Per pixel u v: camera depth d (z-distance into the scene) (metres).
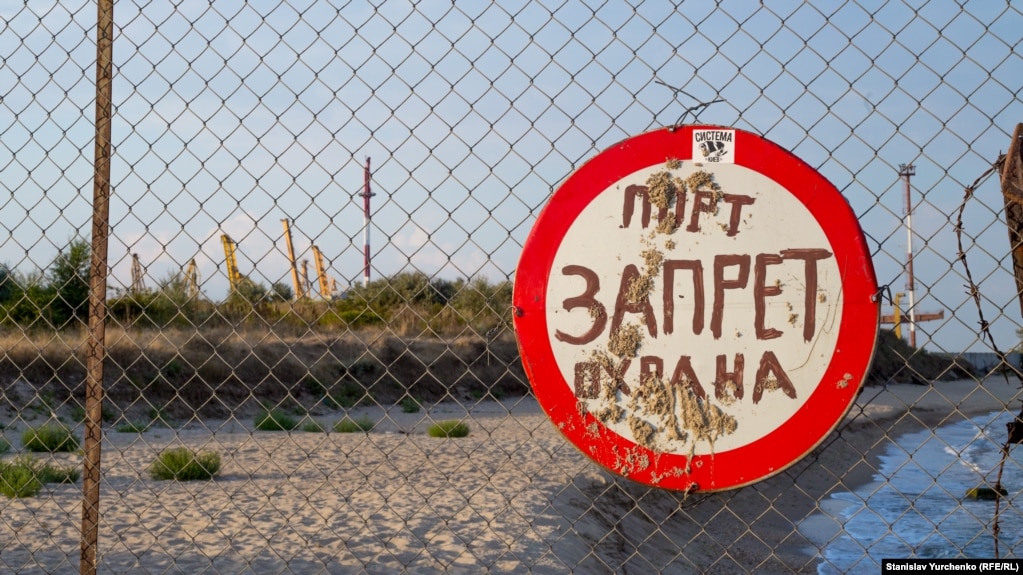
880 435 21.88
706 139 2.47
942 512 10.69
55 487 8.81
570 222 2.52
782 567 8.30
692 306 2.45
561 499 8.97
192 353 19.70
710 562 8.47
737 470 2.42
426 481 10.02
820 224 2.40
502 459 12.10
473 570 6.17
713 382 2.43
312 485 9.66
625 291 2.48
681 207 2.47
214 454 10.39
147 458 11.34
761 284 2.42
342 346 24.39
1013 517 8.59
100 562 5.70
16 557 5.67
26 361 16.47
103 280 3.10
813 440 2.39
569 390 2.50
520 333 2.53
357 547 6.55
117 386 17.78
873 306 2.37
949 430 22.47
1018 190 2.37
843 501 12.05
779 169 2.43
